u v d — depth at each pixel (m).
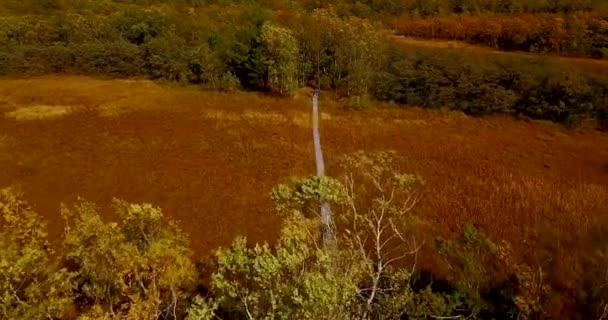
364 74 44.72
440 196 26.27
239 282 10.65
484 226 23.19
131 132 35.69
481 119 40.31
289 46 45.88
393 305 12.30
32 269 11.42
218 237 22.30
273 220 23.72
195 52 48.44
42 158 30.97
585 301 15.86
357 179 26.84
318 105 43.19
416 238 20.58
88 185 27.55
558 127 38.34
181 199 26.03
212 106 41.81
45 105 41.12
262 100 44.03
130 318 10.95
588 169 30.39
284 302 9.49
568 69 41.50
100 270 11.98
